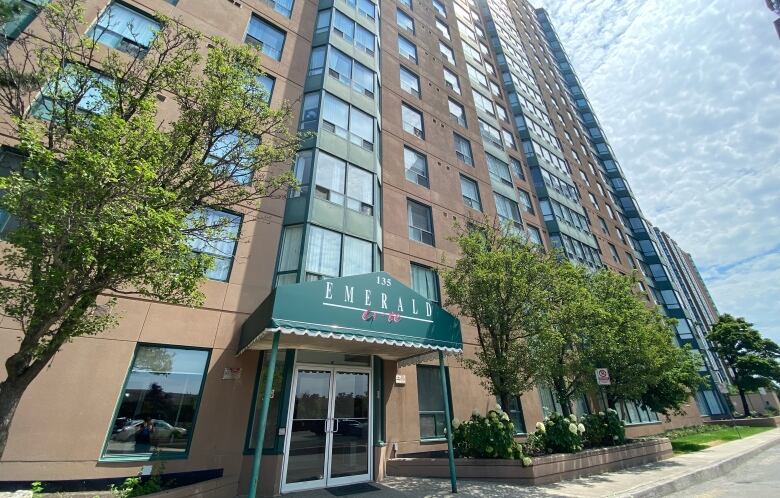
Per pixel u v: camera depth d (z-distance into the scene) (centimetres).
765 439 1822
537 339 1009
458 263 1081
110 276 479
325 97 1287
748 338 3538
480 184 1881
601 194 3569
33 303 453
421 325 800
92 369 718
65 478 640
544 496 727
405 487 809
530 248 1086
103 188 429
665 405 1605
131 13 1036
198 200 621
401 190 1452
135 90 634
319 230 1070
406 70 1877
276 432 810
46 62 561
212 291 898
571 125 3909
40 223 412
